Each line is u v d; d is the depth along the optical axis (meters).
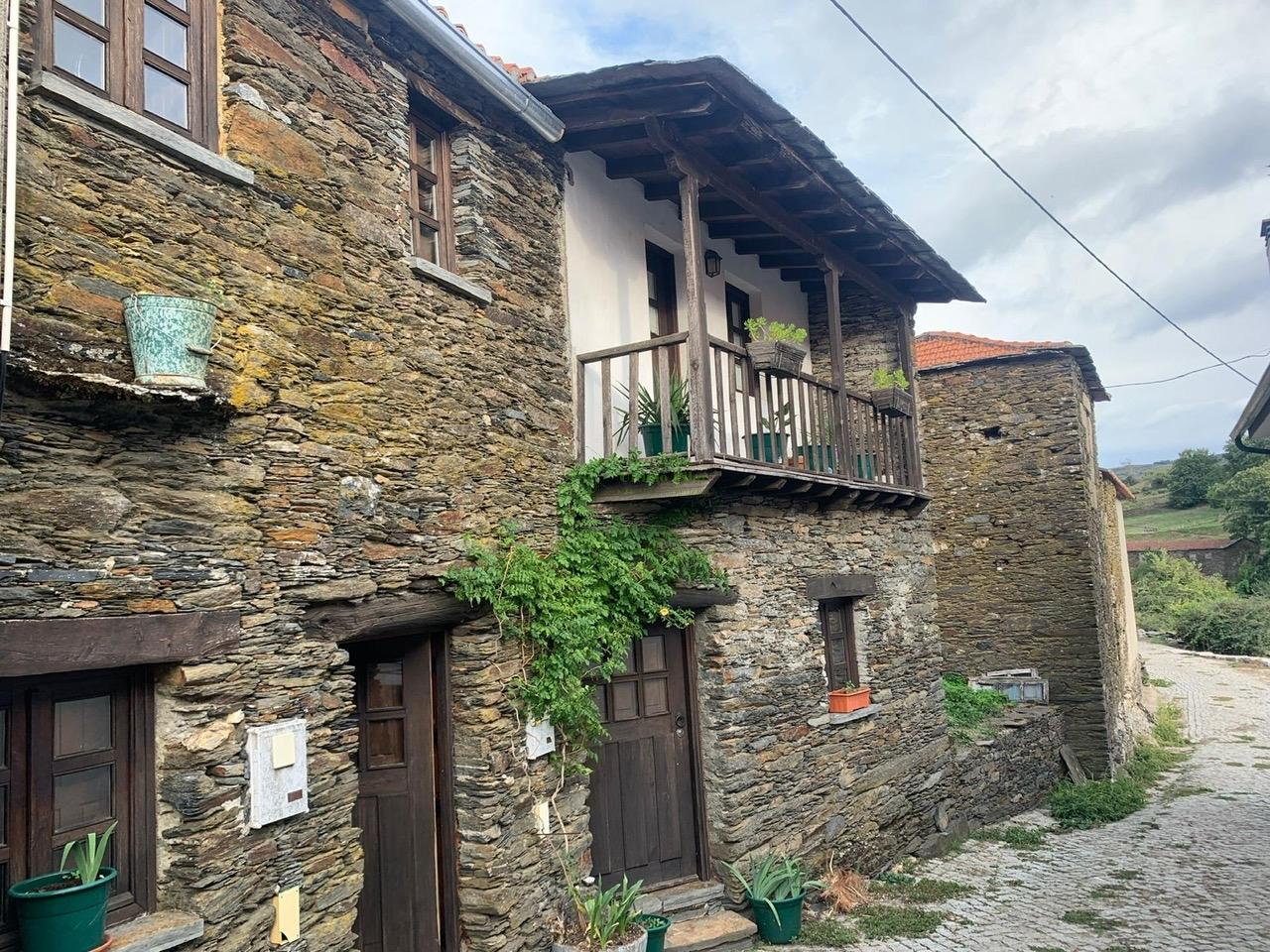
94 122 3.66
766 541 7.95
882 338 10.90
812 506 8.70
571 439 6.80
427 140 6.03
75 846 3.60
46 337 3.42
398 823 5.50
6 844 3.40
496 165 6.29
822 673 8.44
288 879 4.25
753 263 10.06
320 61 4.85
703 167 7.30
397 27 5.39
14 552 3.32
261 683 4.23
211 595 4.01
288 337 4.48
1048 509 14.42
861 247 9.55
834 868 8.24
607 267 7.66
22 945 3.27
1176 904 8.12
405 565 5.10
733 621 7.45
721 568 7.31
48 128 3.50
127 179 3.77
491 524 5.83
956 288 11.02
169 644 3.80
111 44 3.94
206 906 3.82
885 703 9.48
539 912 5.72
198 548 3.97
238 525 4.17
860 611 9.40
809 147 7.48
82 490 3.56
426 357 5.38
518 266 6.37
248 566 4.20
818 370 11.18
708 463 6.56
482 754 5.51
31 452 3.41
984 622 14.69
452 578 5.36
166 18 4.21
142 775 3.85
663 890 7.04
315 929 4.38
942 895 8.30
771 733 7.71
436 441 5.40
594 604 6.30
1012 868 9.37
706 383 6.73
